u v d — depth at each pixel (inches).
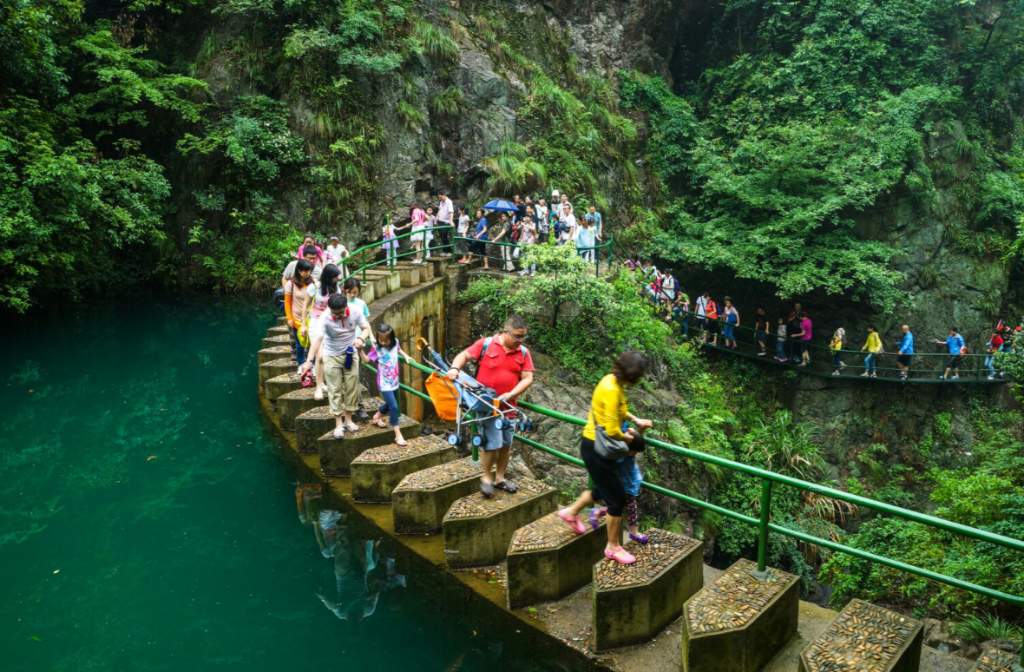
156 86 767.1
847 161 862.5
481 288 647.8
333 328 277.6
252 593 223.3
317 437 309.4
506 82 890.7
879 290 850.8
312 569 237.3
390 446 281.6
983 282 902.4
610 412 171.0
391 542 240.5
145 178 713.0
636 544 193.5
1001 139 990.4
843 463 831.1
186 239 807.1
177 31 861.2
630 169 985.5
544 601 199.8
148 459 330.6
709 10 1138.7
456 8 926.4
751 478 636.1
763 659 166.9
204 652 193.2
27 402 420.5
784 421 748.0
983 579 298.4
